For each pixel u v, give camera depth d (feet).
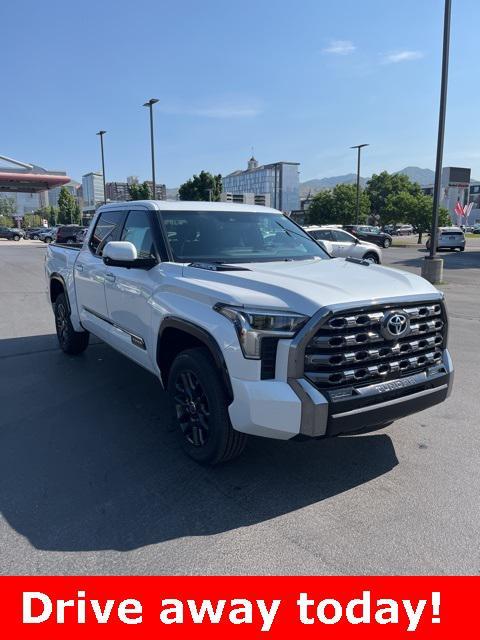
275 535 9.48
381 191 244.83
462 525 9.75
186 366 11.60
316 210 187.01
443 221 147.33
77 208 305.73
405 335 10.56
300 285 10.41
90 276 17.66
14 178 151.53
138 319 13.99
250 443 13.32
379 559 8.82
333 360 9.79
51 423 14.52
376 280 11.23
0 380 18.35
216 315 10.56
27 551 9.03
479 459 12.37
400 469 11.91
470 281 51.88
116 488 11.07
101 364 20.33
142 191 179.01
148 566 8.69
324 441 13.39
